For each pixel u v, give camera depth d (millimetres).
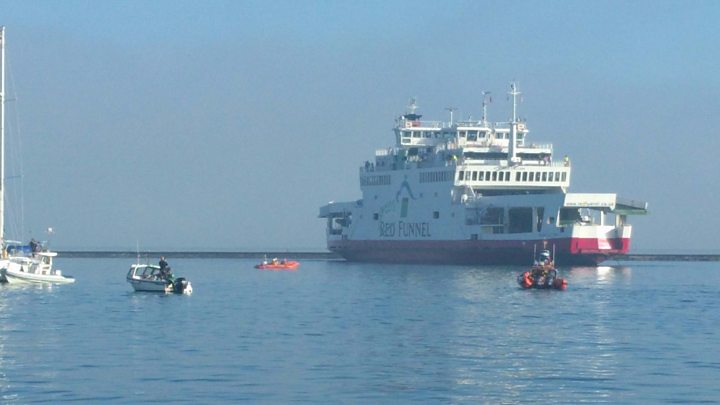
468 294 164500
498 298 156250
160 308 138625
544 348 98062
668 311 135375
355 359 90625
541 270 177500
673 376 82500
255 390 76125
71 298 153750
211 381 79438
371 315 129875
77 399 72500
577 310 136250
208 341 102438
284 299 157250
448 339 104688
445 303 148125
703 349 97500
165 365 86562
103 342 101000
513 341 103188
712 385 78812
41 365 86062
